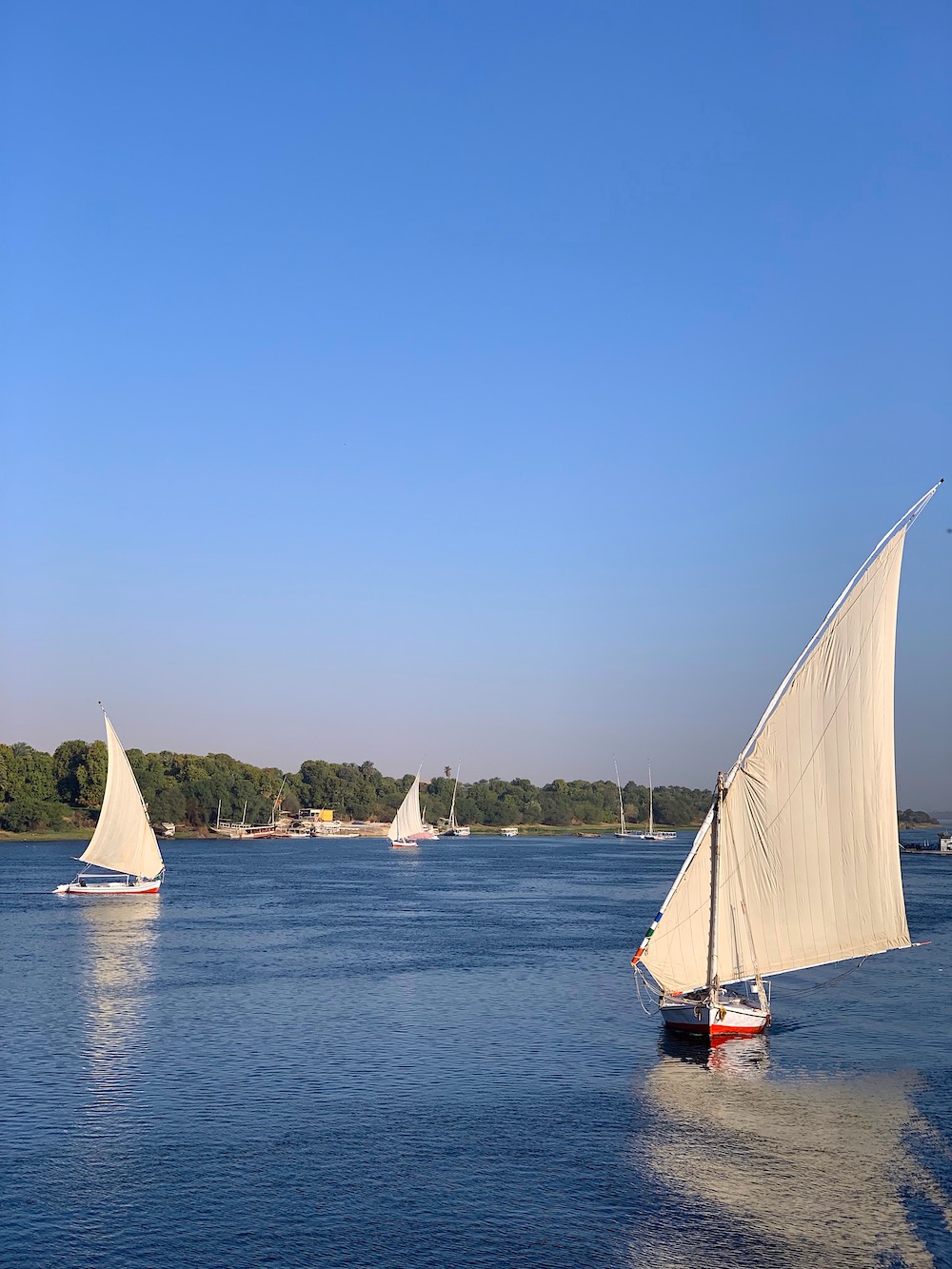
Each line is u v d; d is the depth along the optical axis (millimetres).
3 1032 57156
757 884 53250
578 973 75250
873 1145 40500
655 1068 50531
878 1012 63531
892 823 49906
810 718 51406
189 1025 58719
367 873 174250
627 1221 34125
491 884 150500
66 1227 33594
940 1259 31891
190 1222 33938
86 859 128000
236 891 138250
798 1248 32531
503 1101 45375
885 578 49531
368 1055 52531
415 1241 32750
